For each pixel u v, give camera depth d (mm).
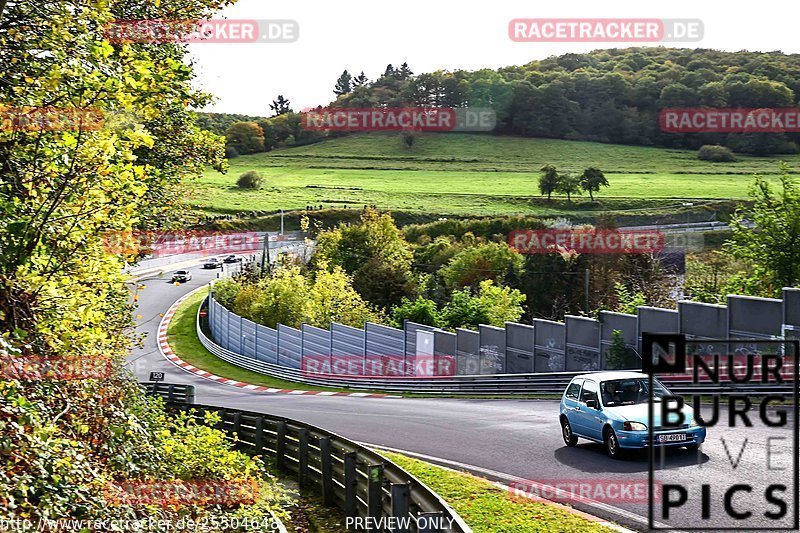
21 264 12836
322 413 45344
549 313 108688
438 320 79188
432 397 55125
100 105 13688
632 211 184000
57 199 13125
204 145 30484
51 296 13039
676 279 97688
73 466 11617
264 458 28609
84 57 14594
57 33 14188
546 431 32312
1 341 10609
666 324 40531
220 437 21141
